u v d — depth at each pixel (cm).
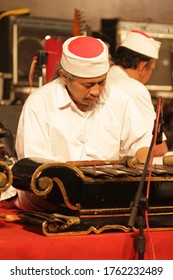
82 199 372
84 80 429
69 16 878
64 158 458
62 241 362
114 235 373
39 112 453
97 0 888
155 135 378
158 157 498
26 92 760
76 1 879
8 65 767
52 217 369
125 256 376
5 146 549
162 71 834
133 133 477
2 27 773
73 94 445
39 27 770
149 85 830
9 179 367
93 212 375
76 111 460
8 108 581
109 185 377
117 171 386
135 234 378
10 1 854
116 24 804
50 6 870
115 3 897
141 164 422
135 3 907
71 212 378
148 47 613
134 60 614
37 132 450
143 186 370
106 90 471
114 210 379
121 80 561
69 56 430
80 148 462
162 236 382
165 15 923
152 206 389
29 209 416
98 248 368
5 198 449
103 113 469
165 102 866
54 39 706
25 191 399
